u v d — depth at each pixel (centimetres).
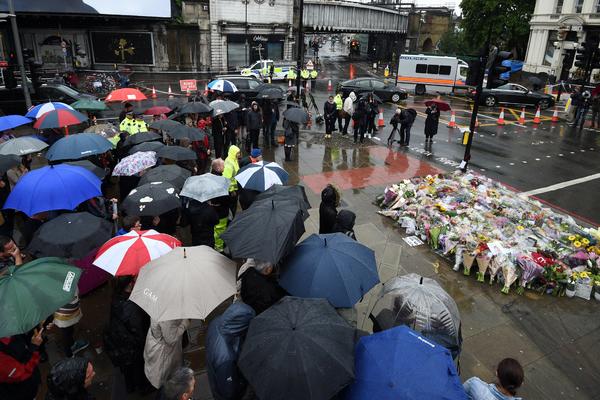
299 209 511
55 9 2970
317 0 4538
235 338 371
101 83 2769
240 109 1451
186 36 3662
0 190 734
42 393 480
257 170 700
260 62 3288
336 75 4247
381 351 319
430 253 812
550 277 697
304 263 442
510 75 4025
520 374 351
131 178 811
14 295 351
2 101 1666
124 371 455
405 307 424
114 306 440
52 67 3319
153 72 3572
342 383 299
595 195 1181
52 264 394
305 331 321
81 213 525
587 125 2127
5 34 3119
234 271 447
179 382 319
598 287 686
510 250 726
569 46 3497
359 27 5172
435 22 6381
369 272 447
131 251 464
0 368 369
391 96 2639
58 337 566
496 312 655
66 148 732
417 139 1706
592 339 607
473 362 554
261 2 3916
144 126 1062
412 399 284
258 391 299
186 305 385
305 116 1273
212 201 704
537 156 1531
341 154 1426
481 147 1627
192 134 884
